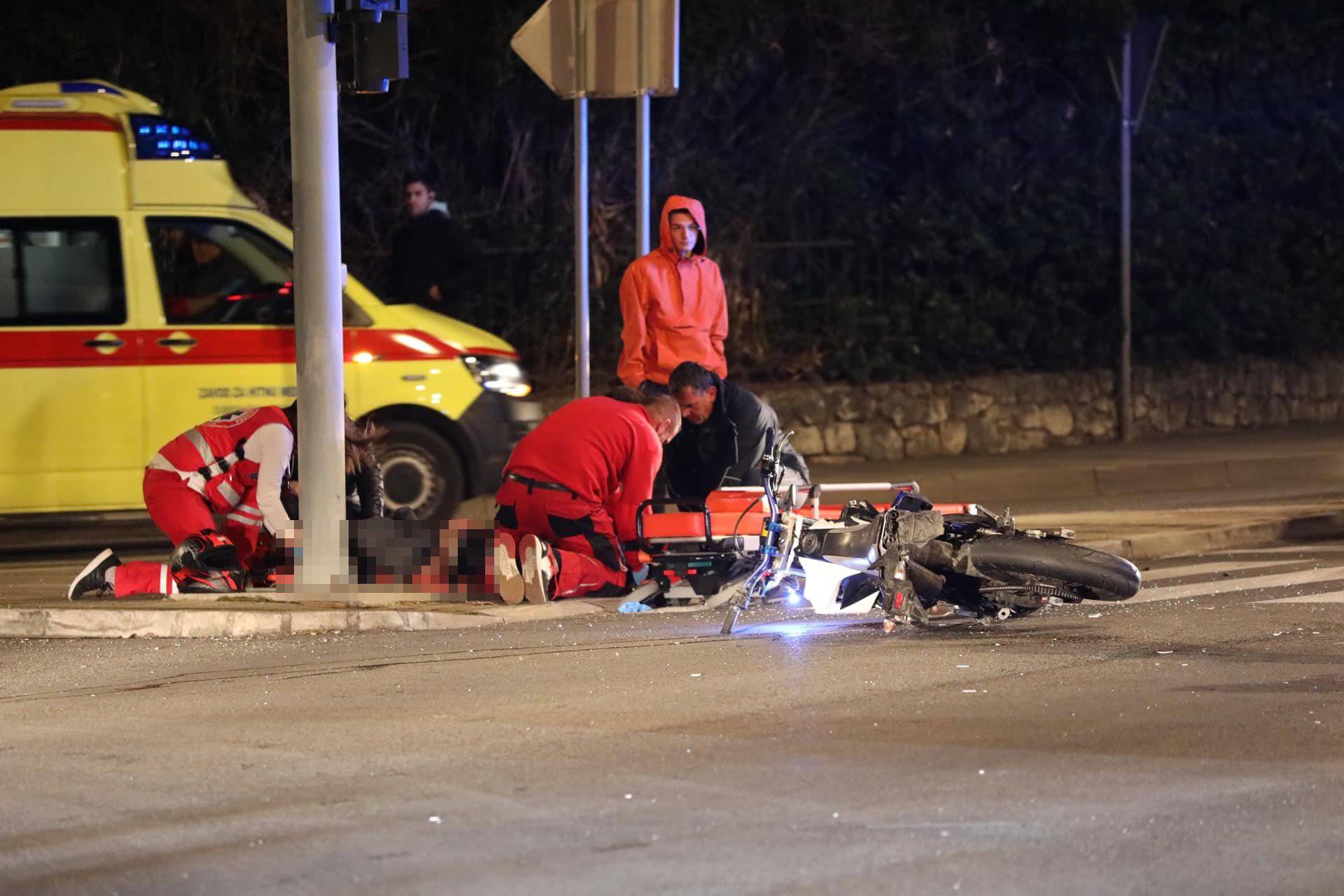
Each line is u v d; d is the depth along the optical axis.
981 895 17.94
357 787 22.05
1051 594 30.83
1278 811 20.50
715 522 36.41
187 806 21.45
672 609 35.75
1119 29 70.88
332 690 28.09
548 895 18.08
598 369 65.44
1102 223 72.12
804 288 68.06
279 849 19.67
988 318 69.25
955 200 71.06
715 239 66.69
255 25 63.91
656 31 43.84
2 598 37.72
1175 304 72.44
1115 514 49.31
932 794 21.27
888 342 67.06
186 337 44.44
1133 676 27.77
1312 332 75.38
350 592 35.84
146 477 37.22
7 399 43.41
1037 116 72.44
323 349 35.28
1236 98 76.31
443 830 20.19
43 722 26.45
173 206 44.84
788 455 39.44
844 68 71.62
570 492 36.28
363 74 34.25
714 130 69.50
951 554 30.67
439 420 46.25
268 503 36.31
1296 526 48.00
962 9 72.25
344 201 65.94
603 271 66.69
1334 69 77.88
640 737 24.19
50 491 43.72
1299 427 74.50
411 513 46.12
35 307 43.78
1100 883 18.27
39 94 44.41
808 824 20.17
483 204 66.06
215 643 33.28
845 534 31.33
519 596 35.41
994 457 65.38
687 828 20.09
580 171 44.72
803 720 25.02
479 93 67.00
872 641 31.19
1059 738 23.80
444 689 27.84
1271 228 76.25
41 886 18.81
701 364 44.25
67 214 44.03
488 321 64.25
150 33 64.00
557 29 44.34
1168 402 72.12
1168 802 20.86
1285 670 28.19
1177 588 38.06
